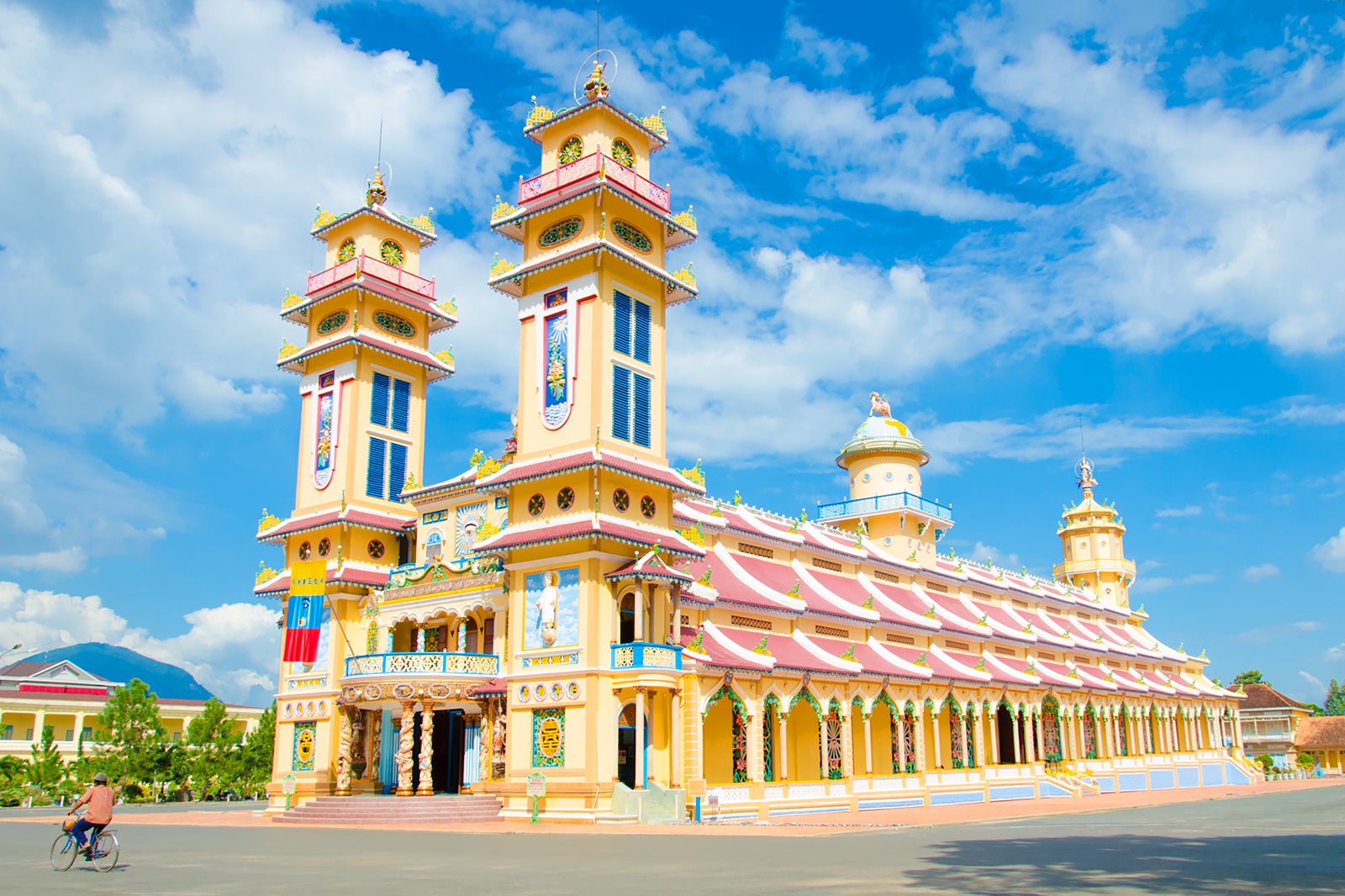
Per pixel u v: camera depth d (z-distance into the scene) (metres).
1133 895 15.80
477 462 52.00
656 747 44.16
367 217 58.75
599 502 43.84
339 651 53.00
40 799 72.38
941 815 46.34
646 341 48.62
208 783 79.50
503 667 46.44
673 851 25.97
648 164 51.16
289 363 59.25
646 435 47.59
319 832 36.97
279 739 54.53
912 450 78.94
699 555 46.91
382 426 57.09
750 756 47.97
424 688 46.34
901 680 58.59
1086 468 113.69
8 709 90.12
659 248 50.34
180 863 24.27
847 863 21.62
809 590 59.16
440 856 25.52
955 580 77.00
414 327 59.72
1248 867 20.06
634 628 45.03
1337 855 22.62
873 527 77.12
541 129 50.72
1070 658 86.00
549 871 21.20
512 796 43.94
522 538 44.84
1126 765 84.81
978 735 66.25
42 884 19.86
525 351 48.81
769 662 48.91
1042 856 22.62
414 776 51.19
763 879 18.73
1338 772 123.44
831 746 54.28
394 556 56.12
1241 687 136.38
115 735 77.44
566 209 48.53
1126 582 110.88
